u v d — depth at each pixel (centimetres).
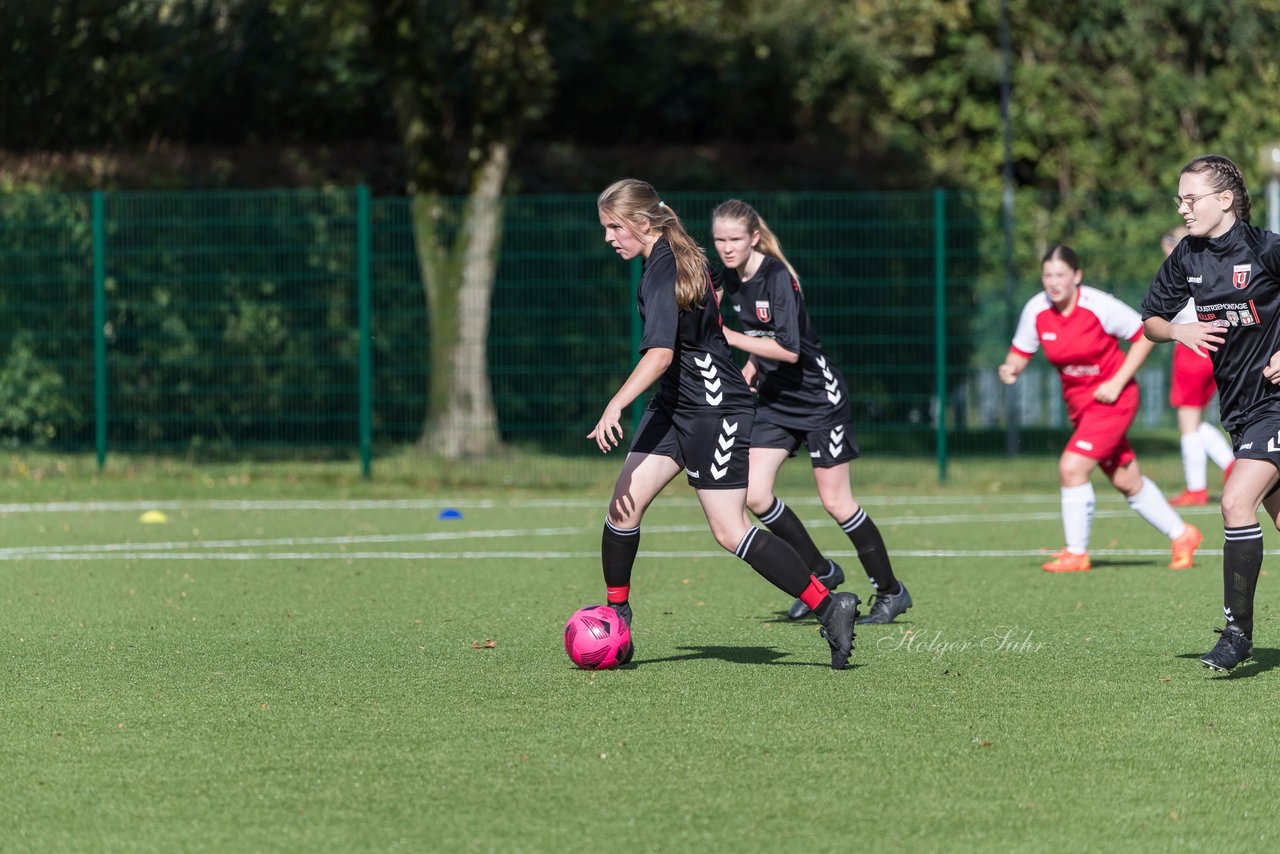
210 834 1667
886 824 1691
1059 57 10131
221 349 6456
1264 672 2498
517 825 1688
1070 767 1916
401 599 3400
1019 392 6850
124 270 6412
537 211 6862
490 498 5888
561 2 6856
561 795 1800
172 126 7888
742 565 3972
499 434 6581
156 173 7194
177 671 2559
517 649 2756
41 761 1967
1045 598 3353
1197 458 5297
